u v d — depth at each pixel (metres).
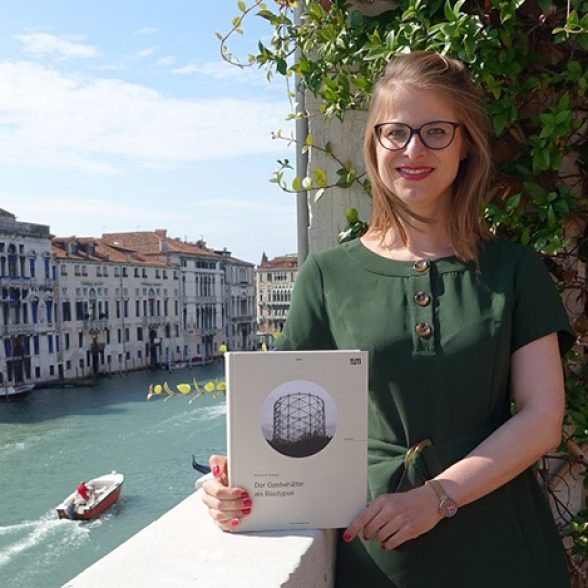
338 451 1.29
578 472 2.10
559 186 1.95
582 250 2.04
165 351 75.12
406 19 1.91
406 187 1.38
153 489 29.61
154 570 1.15
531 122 2.02
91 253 67.44
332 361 1.28
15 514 26.77
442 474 1.25
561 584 1.40
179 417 44.75
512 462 1.24
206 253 83.00
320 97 2.14
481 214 1.43
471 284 1.37
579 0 1.80
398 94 1.38
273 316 104.56
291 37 2.22
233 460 1.28
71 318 63.81
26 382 58.84
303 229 2.33
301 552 1.21
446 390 1.33
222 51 2.27
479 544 1.32
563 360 2.06
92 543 24.05
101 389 59.47
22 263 58.66
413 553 1.33
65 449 36.69
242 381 1.28
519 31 1.92
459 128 1.38
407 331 1.36
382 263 1.42
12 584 20.92
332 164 2.25
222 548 1.24
